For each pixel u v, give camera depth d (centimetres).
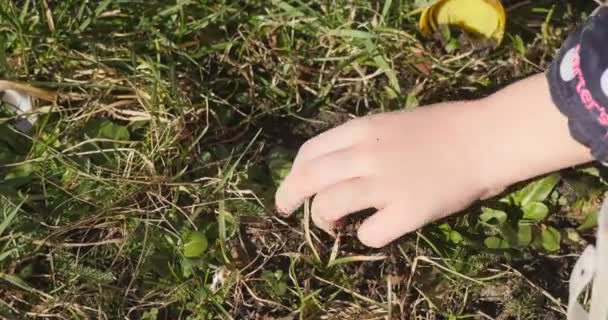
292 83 75
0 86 71
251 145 73
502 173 65
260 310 68
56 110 72
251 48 76
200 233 69
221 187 70
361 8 76
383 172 65
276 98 75
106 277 68
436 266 69
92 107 73
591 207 71
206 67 75
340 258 69
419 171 65
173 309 68
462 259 68
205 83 75
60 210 70
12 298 68
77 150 71
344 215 66
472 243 69
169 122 72
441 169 65
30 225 69
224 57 75
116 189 70
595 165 71
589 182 71
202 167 72
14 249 67
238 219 70
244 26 76
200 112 73
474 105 66
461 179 65
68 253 69
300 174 67
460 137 65
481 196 67
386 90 74
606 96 60
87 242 69
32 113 72
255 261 70
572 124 62
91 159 71
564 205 71
